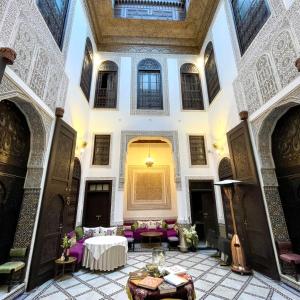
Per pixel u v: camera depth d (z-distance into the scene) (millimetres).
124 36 8008
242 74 4621
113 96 7172
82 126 5867
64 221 4082
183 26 7812
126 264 4355
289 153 3627
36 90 3252
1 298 2516
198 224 6895
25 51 2930
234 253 3902
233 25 5180
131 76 7410
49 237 3559
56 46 4043
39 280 3229
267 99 3738
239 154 4496
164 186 7895
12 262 2934
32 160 3506
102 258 3877
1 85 2494
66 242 3703
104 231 5426
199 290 3018
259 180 3881
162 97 7258
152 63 7738
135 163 8062
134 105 7008
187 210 6082
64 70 4449
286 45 3295
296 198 3469
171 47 8023
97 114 6750
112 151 6438
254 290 3006
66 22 4680
